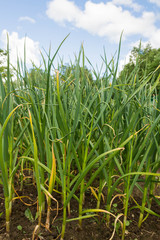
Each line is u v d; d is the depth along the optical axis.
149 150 0.97
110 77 1.14
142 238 0.99
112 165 1.00
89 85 1.37
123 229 0.95
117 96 1.02
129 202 1.27
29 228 1.00
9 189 1.00
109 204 1.00
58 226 1.03
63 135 0.92
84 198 1.24
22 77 1.23
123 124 1.24
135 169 1.28
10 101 0.98
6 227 0.97
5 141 0.86
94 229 1.03
